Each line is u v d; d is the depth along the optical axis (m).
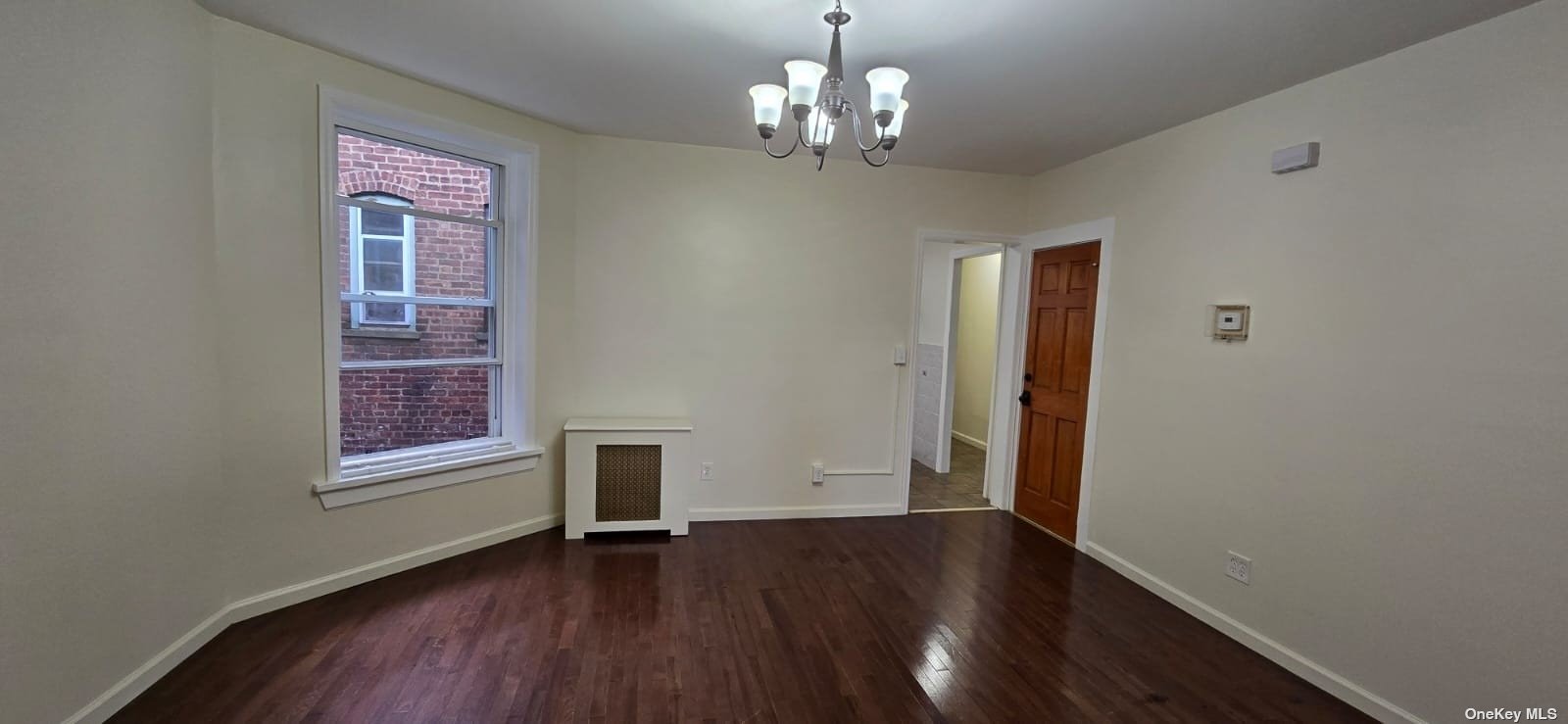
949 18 1.94
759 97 2.07
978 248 4.72
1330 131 2.25
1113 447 3.30
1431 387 1.95
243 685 2.02
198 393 2.16
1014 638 2.54
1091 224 3.49
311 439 2.54
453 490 3.09
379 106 2.61
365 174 2.79
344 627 2.40
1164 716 2.06
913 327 4.02
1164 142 3.00
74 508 1.70
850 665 2.29
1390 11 1.80
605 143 3.51
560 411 3.53
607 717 1.94
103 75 1.75
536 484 3.46
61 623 1.67
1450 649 1.89
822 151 2.00
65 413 1.66
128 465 1.87
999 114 2.85
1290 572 2.36
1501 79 1.79
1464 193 1.87
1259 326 2.50
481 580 2.87
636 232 3.59
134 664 1.92
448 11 2.07
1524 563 1.74
